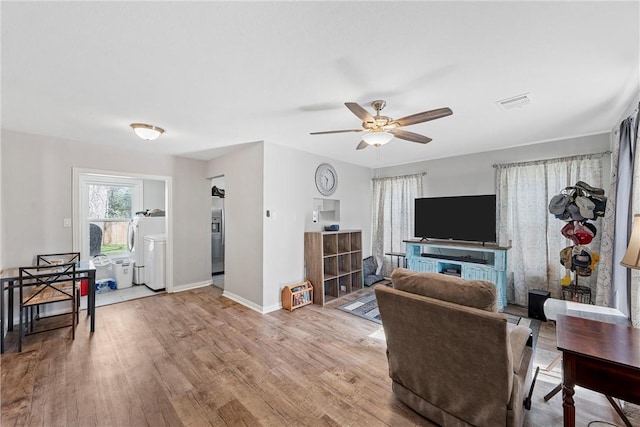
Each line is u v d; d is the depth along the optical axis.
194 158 4.86
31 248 3.39
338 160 5.02
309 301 4.07
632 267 1.55
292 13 1.36
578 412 1.86
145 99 2.38
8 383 2.12
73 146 3.69
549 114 2.76
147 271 4.99
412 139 2.68
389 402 1.95
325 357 2.55
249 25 1.45
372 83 2.10
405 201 5.30
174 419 1.78
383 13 1.36
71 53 1.69
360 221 5.55
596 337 1.48
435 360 1.61
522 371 1.67
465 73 1.95
